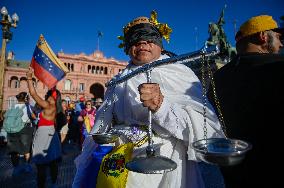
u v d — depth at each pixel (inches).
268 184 54.2
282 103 52.9
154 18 74.0
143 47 70.2
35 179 215.3
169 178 58.8
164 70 67.3
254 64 60.4
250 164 57.0
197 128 58.0
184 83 66.1
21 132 236.4
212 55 45.0
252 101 57.9
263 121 55.4
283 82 53.4
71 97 2129.7
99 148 68.8
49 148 172.1
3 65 378.3
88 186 65.8
